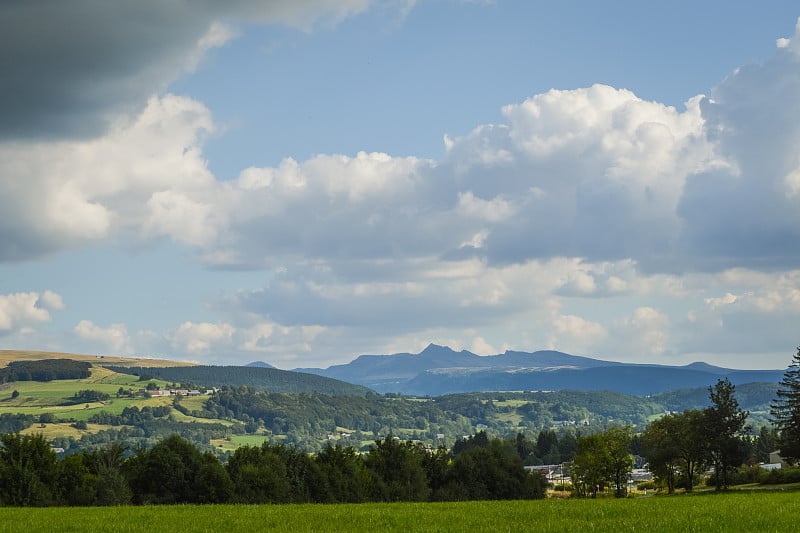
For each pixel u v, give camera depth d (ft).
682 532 107.55
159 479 334.65
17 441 313.73
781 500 179.52
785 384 427.74
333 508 184.85
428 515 149.28
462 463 431.02
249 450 375.25
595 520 128.77
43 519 151.53
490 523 128.06
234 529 125.08
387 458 415.64
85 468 326.44
